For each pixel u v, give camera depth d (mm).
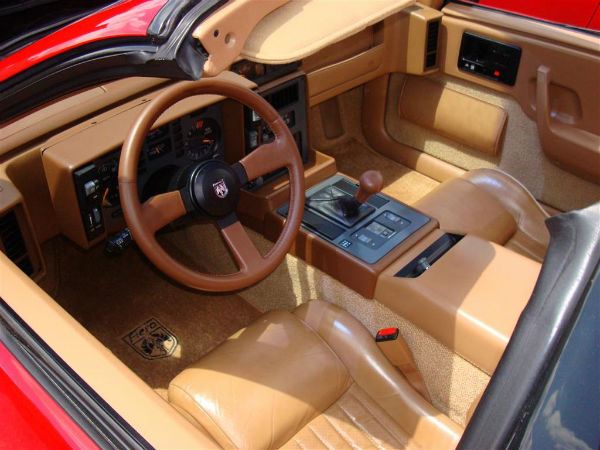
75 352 1002
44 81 1247
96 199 1661
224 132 1998
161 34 1138
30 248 1603
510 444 767
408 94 2650
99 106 1758
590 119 2160
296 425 1564
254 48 1192
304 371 1643
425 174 2750
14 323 1059
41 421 941
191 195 1570
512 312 1571
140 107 1780
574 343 821
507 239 2168
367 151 2902
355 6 1271
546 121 2238
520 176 2465
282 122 1707
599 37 2100
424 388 1742
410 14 2395
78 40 1211
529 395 801
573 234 990
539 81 2211
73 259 2295
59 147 1615
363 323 1893
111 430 888
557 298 898
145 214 1515
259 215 2029
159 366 2131
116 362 994
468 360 1597
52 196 1663
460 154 2627
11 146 1601
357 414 1627
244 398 1565
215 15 1130
